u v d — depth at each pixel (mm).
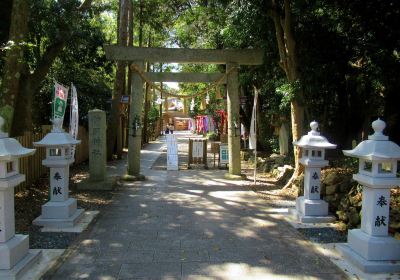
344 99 11359
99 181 9844
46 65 10992
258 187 10281
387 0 7547
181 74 11852
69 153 6766
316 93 10453
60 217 6418
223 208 7855
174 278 4461
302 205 6844
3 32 9750
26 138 9273
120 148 17766
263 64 12430
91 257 5070
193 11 19047
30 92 10719
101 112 9820
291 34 9156
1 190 4223
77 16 11172
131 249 5391
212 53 11258
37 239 5711
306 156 6918
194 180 11477
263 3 9188
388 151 4617
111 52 11000
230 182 11102
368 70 8562
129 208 7809
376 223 4750
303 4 8633
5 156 4086
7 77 7785
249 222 6805
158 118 41406
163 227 6484
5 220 4289
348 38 9117
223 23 14891
